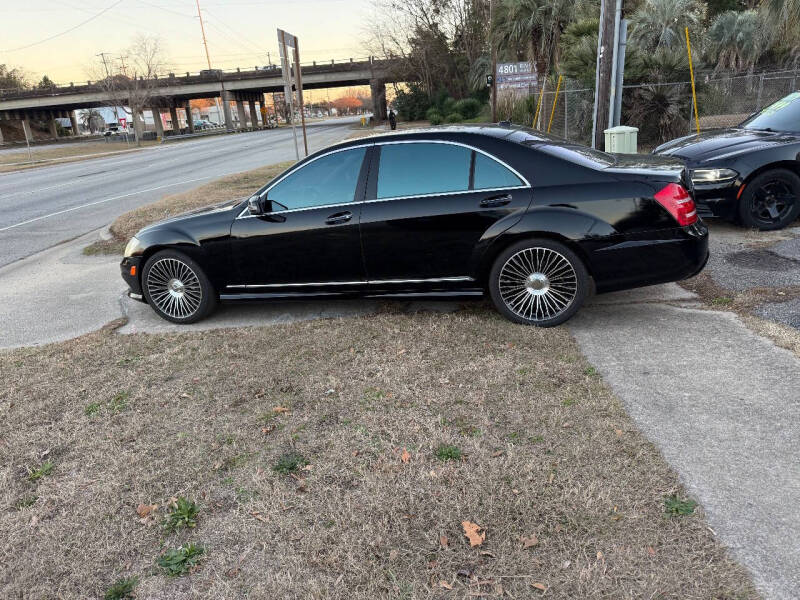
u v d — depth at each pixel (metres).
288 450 3.22
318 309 5.53
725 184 6.55
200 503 2.86
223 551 2.54
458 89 52.62
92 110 120.94
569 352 4.09
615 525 2.46
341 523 2.62
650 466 2.81
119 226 10.11
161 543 2.63
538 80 23.38
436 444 3.12
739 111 19.11
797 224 6.88
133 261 5.44
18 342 5.38
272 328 5.07
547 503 2.62
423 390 3.72
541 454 2.97
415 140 4.65
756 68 24.30
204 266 5.25
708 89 16.59
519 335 4.41
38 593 2.41
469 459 2.97
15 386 4.31
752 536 2.35
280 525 2.65
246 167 21.39
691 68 15.24
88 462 3.28
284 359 4.39
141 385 4.17
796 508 2.48
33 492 3.07
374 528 2.57
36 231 11.40
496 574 2.28
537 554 2.36
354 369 4.11
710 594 2.11
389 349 4.37
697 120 15.38
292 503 2.79
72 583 2.46
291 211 4.93
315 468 3.03
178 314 5.48
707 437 3.01
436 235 4.55
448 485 2.80
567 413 3.32
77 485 3.08
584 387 3.60
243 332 5.05
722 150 6.75
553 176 4.35
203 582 2.39
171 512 2.81
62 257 8.90
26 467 3.29
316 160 4.89
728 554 2.28
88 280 7.39
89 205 14.56
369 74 77.50
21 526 2.81
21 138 99.38
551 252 4.38
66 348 5.02
